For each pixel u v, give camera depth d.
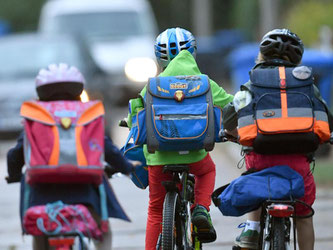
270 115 18.34
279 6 101.94
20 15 152.88
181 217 20.56
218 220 31.88
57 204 17.56
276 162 18.92
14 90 51.91
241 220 31.81
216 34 148.38
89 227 17.52
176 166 20.06
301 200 19.25
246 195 18.56
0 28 112.19
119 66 71.75
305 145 18.31
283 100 18.41
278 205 17.78
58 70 18.77
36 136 17.64
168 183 19.91
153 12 158.50
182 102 19.92
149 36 76.62
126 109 72.31
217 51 99.19
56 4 80.62
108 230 18.88
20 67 54.84
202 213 20.75
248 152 19.17
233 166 44.88
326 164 42.09
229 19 153.12
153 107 19.86
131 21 77.50
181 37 21.59
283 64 19.47
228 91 89.38
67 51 56.06
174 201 19.95
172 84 20.08
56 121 17.77
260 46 19.75
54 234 17.36
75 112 17.95
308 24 79.31
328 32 64.69
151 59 72.25
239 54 52.84
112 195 18.84
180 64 20.70
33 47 56.62
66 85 18.61
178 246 20.53
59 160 17.42
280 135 18.22
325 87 45.03
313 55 45.03
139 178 22.09
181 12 158.12
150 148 19.92
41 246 18.75
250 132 18.42
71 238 17.23
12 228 31.69
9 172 18.94
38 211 17.47
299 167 18.92
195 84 20.12
